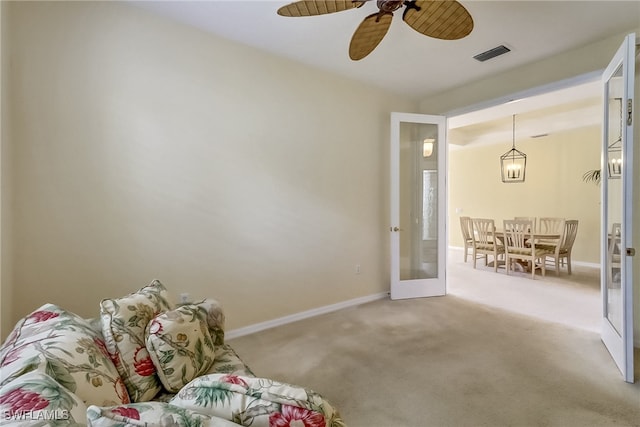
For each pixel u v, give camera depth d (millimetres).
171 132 2461
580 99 4238
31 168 1966
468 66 3211
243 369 1525
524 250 5020
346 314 3340
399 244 3920
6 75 1813
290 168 3123
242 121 2811
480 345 2551
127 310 1362
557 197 6289
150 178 2385
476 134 6891
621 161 2150
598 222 5766
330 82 3400
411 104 4188
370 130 3777
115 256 2262
